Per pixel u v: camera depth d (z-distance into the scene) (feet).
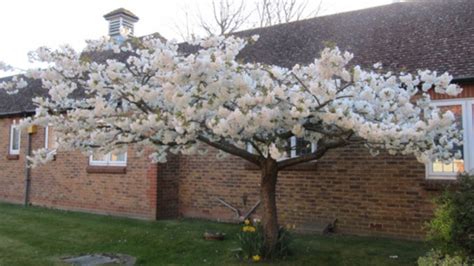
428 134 17.21
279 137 18.34
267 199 20.86
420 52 26.76
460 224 15.71
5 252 23.04
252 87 16.08
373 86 17.48
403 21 31.42
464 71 23.41
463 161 23.63
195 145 19.83
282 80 17.44
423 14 31.24
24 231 28.81
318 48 31.78
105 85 17.71
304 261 20.27
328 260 20.54
